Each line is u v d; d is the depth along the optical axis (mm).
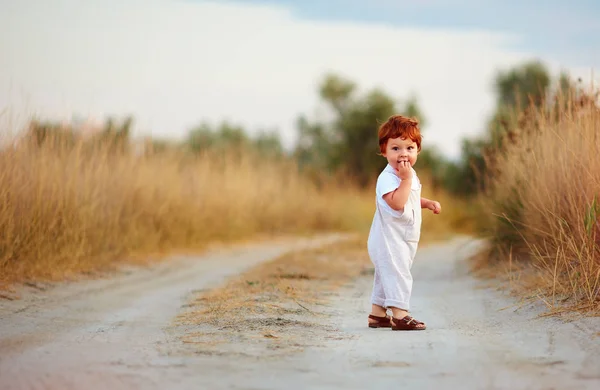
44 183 10922
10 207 10086
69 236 11125
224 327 6320
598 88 9078
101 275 10953
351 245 16812
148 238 14164
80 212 11461
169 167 16656
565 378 4375
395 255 6359
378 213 6512
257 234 20734
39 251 10312
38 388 4266
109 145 13875
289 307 7465
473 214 22375
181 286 9906
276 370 4684
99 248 12102
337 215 24375
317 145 40438
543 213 8477
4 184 10070
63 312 7582
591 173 7863
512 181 10242
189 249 15336
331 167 38625
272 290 8719
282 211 22859
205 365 4836
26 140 11141
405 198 6336
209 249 15867
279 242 18906
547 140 9492
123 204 13578
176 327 6523
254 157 24188
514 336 5773
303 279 10273
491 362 4836
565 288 7316
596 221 7430
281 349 5375
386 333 6113
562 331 5875
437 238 20594
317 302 8000
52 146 11867
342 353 5219
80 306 8023
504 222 10172
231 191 19500
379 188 6496
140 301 8438
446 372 4586
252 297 8055
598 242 7492
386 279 6352
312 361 4949
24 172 10805
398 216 6375
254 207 21391
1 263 9547
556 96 10359
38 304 8133
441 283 9953
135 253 13305
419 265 12672
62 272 10516
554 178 8602
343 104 40969
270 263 12336
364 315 7238
